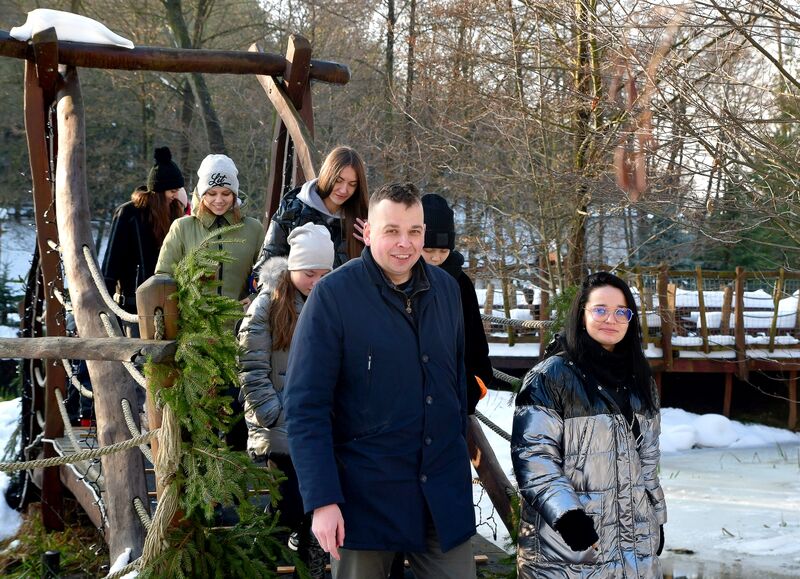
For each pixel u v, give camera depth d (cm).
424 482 287
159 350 310
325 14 2144
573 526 290
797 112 773
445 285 305
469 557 295
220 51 613
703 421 1306
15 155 2700
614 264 1402
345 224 444
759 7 682
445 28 1243
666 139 725
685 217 880
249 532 336
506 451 1078
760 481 984
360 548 283
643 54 680
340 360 287
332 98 1934
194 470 316
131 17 2348
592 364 310
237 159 2391
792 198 784
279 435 375
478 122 1289
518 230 1346
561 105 1117
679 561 669
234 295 515
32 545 543
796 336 1448
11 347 317
